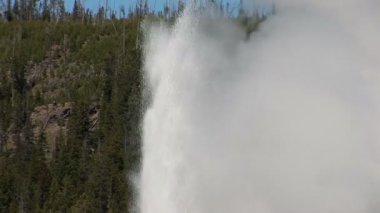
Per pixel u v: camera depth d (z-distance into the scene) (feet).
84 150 366.84
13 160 379.35
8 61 504.43
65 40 528.63
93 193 310.86
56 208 328.08
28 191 343.05
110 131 356.79
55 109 444.14
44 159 381.81
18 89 481.87
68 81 473.67
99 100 424.05
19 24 573.33
